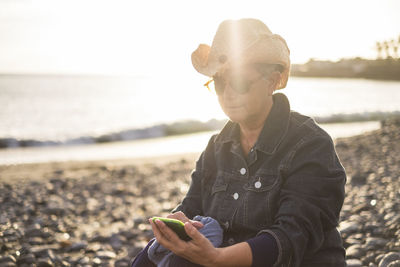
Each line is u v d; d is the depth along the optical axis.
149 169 10.29
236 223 1.64
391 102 41.94
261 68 1.54
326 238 1.61
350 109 33.31
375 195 5.41
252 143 1.72
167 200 6.86
